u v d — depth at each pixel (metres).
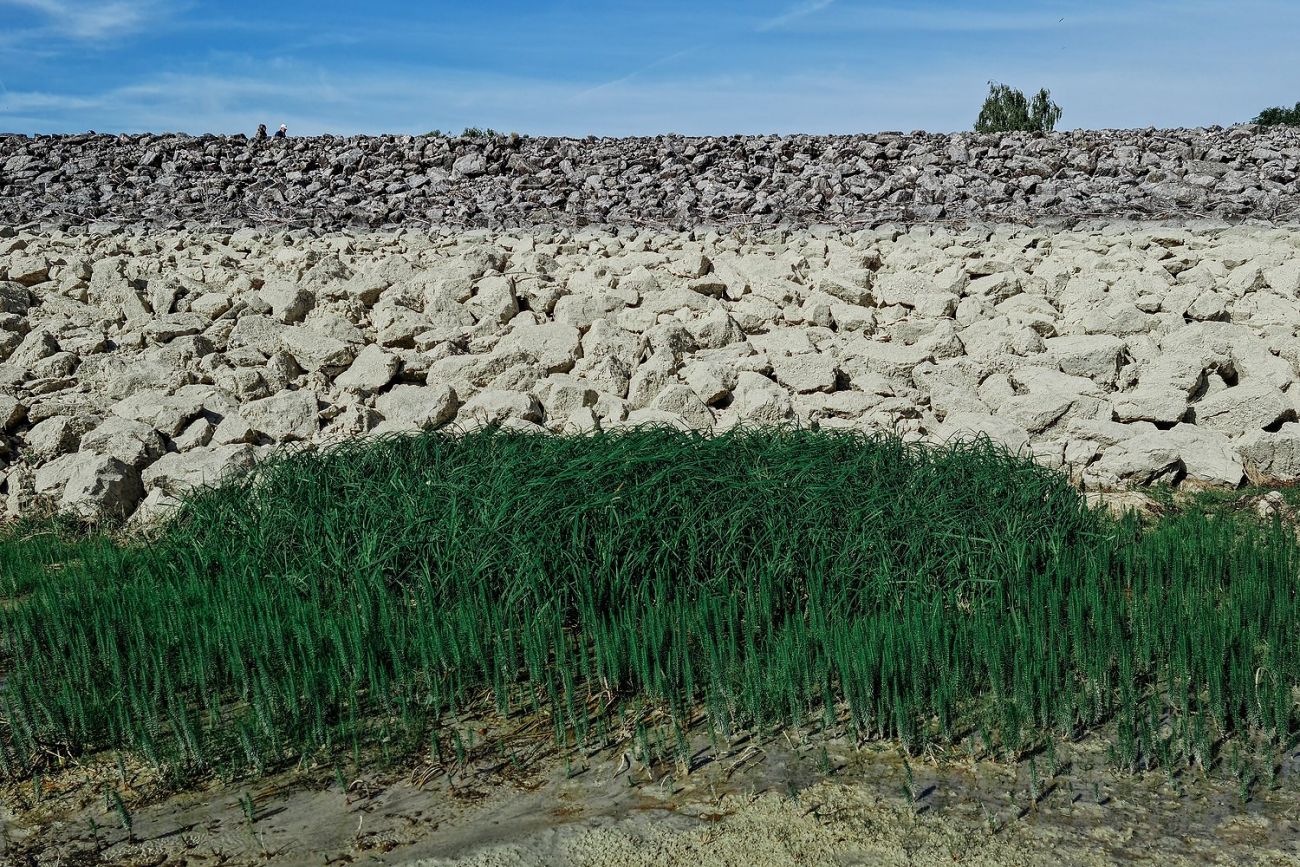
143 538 7.21
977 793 4.21
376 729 4.81
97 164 21.47
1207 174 18.45
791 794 4.20
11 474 8.34
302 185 20.41
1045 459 8.28
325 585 6.08
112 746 4.76
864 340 9.87
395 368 9.45
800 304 10.86
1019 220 15.85
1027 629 5.14
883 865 3.78
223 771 4.44
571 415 8.85
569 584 5.70
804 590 5.83
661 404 8.88
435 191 19.72
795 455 6.91
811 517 6.08
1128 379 9.23
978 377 9.30
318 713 4.67
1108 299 10.52
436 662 5.16
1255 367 9.25
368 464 7.05
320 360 9.57
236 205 18.88
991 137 20.53
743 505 6.09
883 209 17.03
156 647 5.16
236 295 11.09
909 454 7.10
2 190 19.83
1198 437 8.32
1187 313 10.34
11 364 9.58
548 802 4.24
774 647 5.16
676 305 10.49
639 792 4.29
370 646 5.13
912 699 4.75
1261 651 5.16
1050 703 4.71
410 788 4.37
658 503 6.08
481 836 4.02
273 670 5.14
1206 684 4.83
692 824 4.06
